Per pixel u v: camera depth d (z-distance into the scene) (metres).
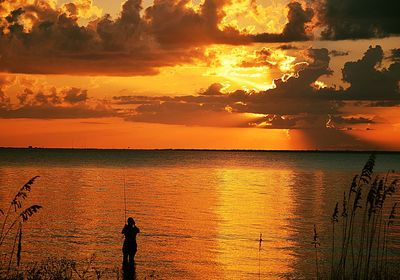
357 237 34.75
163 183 90.25
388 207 51.81
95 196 64.06
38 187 76.19
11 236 33.81
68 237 34.28
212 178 107.69
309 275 25.08
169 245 32.69
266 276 25.06
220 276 25.03
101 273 24.88
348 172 138.50
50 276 19.92
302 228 39.94
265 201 61.47
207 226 40.94
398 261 27.03
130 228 26.58
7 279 17.52
